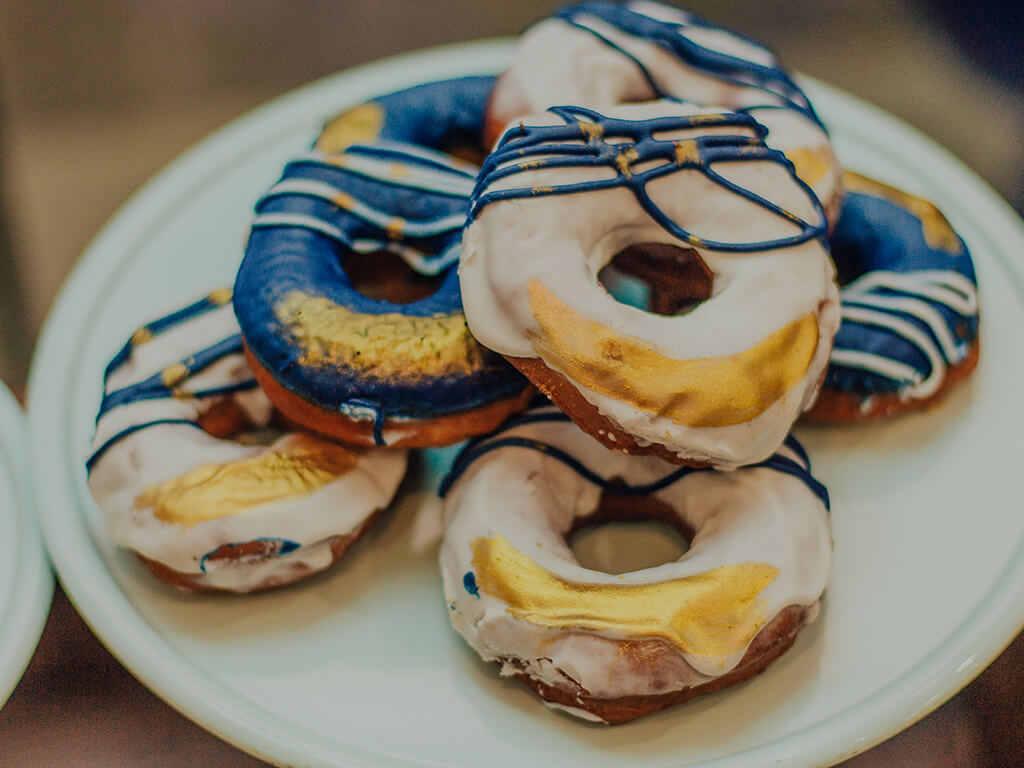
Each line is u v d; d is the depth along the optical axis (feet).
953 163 1.63
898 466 1.37
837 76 1.80
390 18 1.94
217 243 1.58
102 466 1.31
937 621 1.26
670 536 1.31
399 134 1.47
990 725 1.21
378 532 1.33
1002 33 1.84
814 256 1.25
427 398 1.24
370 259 1.39
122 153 1.73
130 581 1.30
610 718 1.20
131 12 1.88
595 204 1.23
